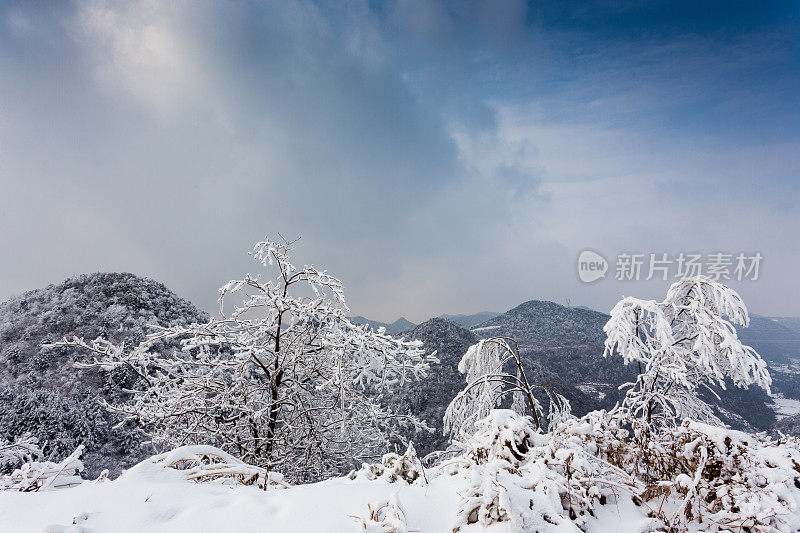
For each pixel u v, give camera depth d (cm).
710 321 558
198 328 695
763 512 192
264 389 751
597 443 278
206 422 707
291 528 173
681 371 583
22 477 262
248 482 255
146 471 225
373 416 752
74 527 164
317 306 730
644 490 219
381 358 719
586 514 195
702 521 204
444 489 215
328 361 772
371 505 184
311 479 765
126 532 168
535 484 202
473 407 687
